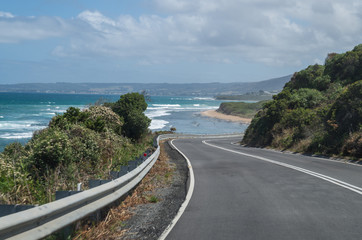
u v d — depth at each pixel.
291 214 6.68
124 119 31.86
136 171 9.92
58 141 10.86
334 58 38.44
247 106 139.88
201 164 16.84
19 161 10.66
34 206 4.72
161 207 8.04
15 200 7.30
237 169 14.03
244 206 7.55
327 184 9.86
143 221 6.85
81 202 5.54
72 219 5.10
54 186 8.35
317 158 18.33
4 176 8.46
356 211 6.76
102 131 20.52
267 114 36.03
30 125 53.12
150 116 104.62
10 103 124.00
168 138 50.84
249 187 9.88
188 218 6.78
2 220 3.62
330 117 22.92
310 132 24.66
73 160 11.86
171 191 10.23
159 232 6.01
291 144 26.16
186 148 30.31
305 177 11.27
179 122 92.62
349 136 18.45
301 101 33.66
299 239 5.19
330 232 5.48
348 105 21.06
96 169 12.52
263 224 6.07
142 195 9.42
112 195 7.28
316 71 39.22
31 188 8.21
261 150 27.44
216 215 6.89
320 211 6.84
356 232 5.45
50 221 4.61
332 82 35.84
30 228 4.17
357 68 34.34
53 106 110.56
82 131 15.61
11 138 37.31
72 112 21.42
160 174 13.97
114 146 17.66
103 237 5.79
